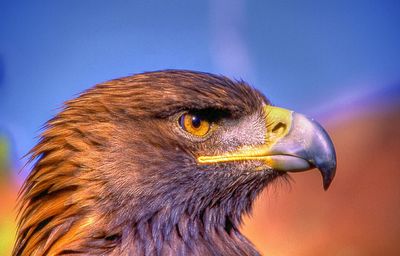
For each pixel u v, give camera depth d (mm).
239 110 2424
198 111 2412
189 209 2414
